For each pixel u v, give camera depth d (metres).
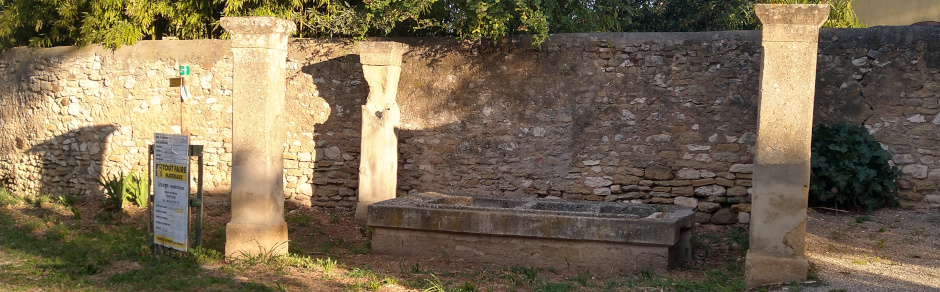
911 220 6.93
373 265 6.09
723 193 7.68
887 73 7.35
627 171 7.95
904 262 5.65
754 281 5.12
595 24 9.76
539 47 8.09
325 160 8.98
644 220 5.77
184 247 6.05
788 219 5.07
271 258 6.07
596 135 8.03
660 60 7.83
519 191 8.26
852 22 10.71
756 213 5.14
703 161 7.74
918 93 7.27
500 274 5.74
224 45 9.16
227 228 6.15
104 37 9.56
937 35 7.22
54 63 9.91
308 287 5.21
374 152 8.20
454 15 8.52
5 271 5.62
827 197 7.30
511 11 8.30
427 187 8.59
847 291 4.81
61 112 9.91
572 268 5.98
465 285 5.20
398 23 8.90
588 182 8.06
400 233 6.52
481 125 8.39
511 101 8.28
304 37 9.60
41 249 6.55
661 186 7.86
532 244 6.11
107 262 6.01
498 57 8.31
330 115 8.94
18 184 10.41
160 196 6.31
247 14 9.35
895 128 7.34
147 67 9.46
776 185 5.09
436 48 8.52
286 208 9.09
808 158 5.02
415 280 5.46
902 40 7.32
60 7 9.82
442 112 8.52
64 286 5.17
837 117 7.49
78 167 9.84
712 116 7.70
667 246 5.76
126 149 9.59
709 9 13.15
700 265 6.18
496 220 6.13
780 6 4.97
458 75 8.46
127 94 9.56
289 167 9.11
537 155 8.21
